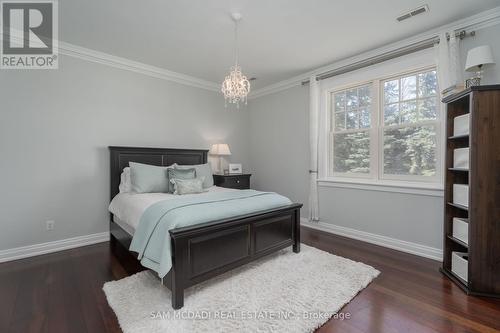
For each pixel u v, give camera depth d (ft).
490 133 6.51
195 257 6.38
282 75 13.53
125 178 10.73
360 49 10.46
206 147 14.85
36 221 9.51
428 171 9.47
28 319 5.66
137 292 6.68
